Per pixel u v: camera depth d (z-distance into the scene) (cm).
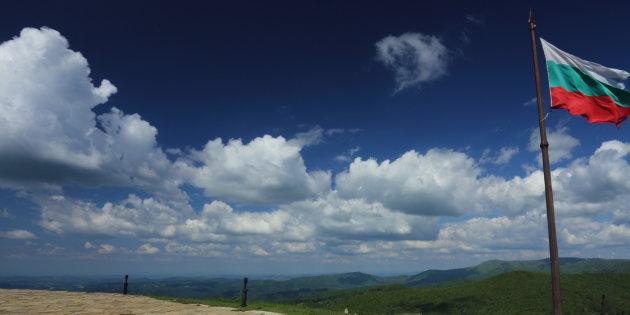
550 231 1048
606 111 1220
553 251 1032
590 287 15438
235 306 2289
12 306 1931
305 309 2330
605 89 1239
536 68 1211
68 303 2162
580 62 1266
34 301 2211
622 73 1234
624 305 13350
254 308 2155
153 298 2705
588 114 1211
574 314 12594
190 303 2394
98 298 2545
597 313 12800
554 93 1217
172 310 1947
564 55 1268
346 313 2444
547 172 1098
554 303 1009
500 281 17062
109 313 1748
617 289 15338
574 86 1236
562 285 15488
